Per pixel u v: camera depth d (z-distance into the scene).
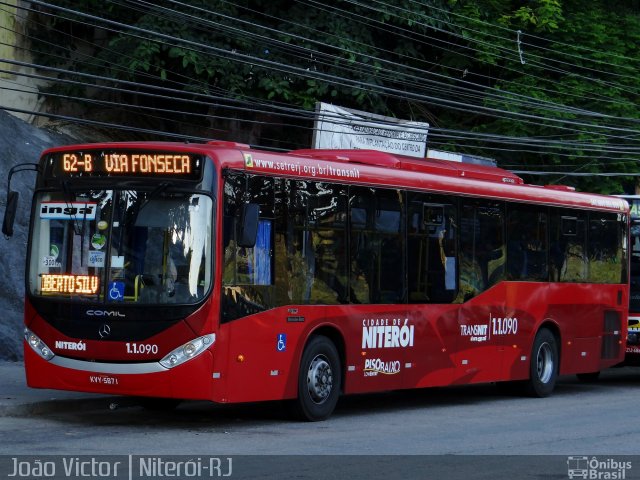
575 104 29.58
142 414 14.55
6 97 24.52
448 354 16.20
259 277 13.02
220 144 13.03
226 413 14.78
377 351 14.82
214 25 22.17
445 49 28.02
